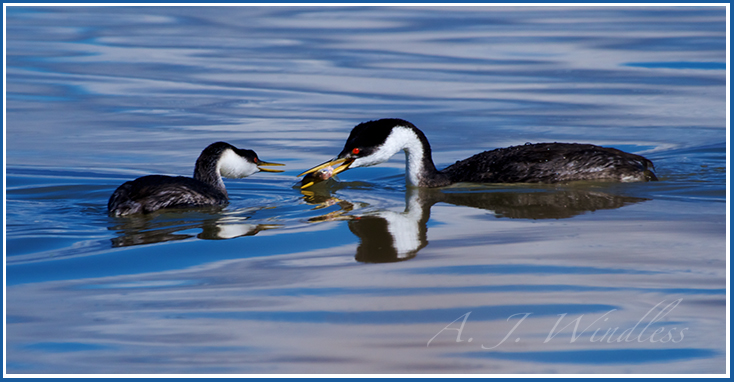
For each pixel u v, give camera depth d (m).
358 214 12.70
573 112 21.89
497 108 22.41
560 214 12.40
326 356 7.27
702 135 19.42
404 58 28.89
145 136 19.73
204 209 12.98
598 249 10.23
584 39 31.59
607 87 24.67
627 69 26.95
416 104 22.84
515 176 15.15
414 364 7.15
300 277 9.31
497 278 9.14
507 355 7.29
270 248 10.57
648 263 9.60
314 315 8.16
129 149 18.48
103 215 12.59
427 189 15.06
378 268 9.62
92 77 26.23
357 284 9.04
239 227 11.74
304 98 23.70
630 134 19.61
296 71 27.22
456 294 8.66
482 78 25.98
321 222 12.10
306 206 13.44
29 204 13.55
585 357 7.23
